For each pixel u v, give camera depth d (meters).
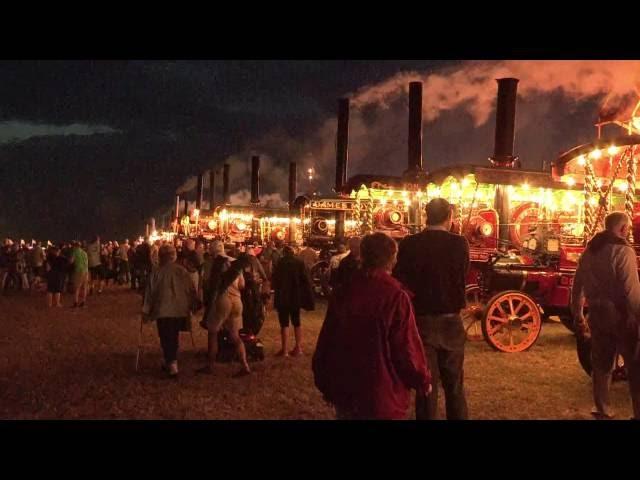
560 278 10.82
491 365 9.13
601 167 11.45
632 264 5.66
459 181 14.15
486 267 11.23
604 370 6.20
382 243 3.69
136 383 8.03
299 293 9.93
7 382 8.06
